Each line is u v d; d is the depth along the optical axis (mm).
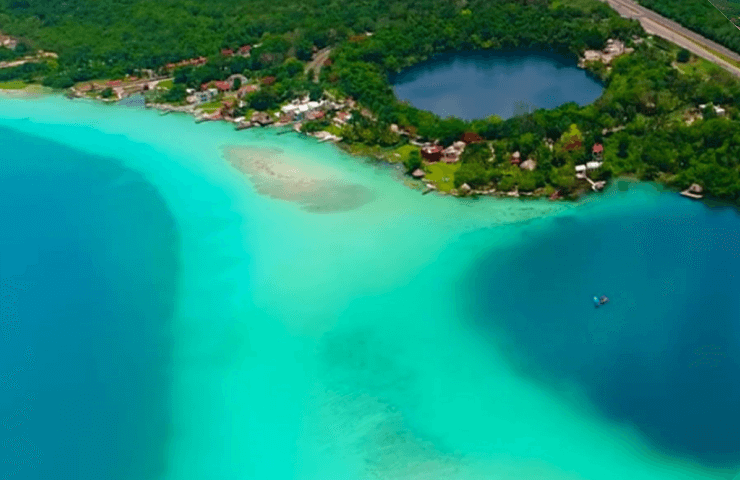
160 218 145000
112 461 89438
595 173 143125
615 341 103125
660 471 82625
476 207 138625
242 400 96938
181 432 92812
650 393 93625
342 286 118375
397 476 83875
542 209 136625
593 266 119438
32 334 114438
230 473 86312
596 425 89250
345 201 144250
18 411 98500
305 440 89750
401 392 96062
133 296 121562
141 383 101875
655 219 131375
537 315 109000
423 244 128125
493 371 98688
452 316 109750
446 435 88938
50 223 147000
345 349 104375
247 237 134500
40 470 88875
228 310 115188
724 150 141625
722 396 92688
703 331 104125
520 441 87562
